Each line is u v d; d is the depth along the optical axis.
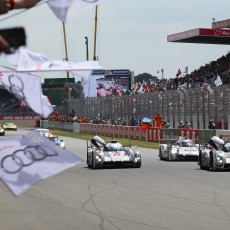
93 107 149.62
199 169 53.84
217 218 24.89
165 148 67.06
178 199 31.75
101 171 52.72
